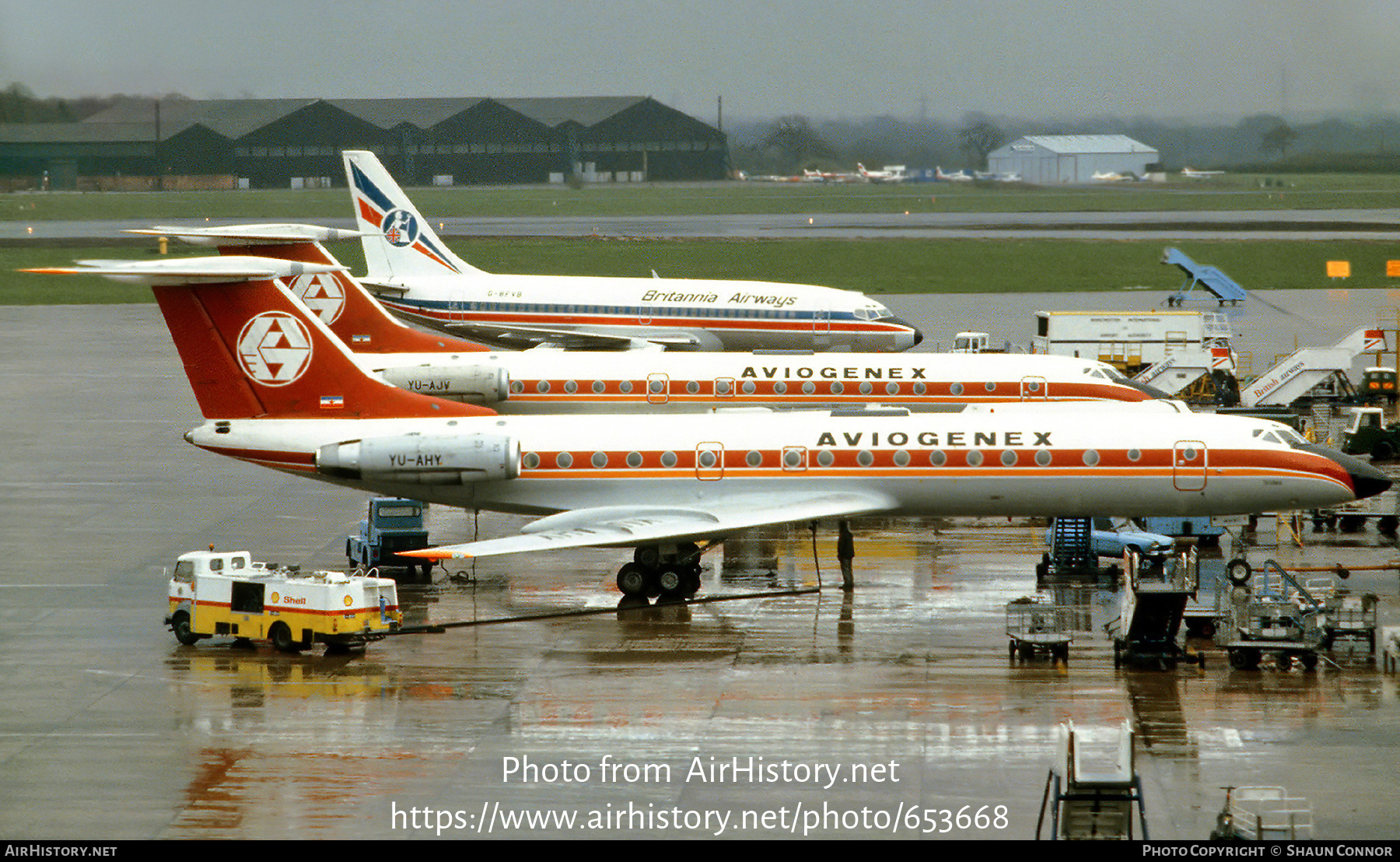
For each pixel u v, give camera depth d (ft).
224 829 248.93
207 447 409.69
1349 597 373.20
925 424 400.26
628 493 396.57
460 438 393.50
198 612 349.82
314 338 407.85
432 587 405.18
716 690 317.63
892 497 396.98
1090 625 367.45
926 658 339.57
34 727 296.51
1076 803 238.68
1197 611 361.10
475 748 284.20
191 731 293.84
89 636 359.66
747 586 404.57
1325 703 310.04
